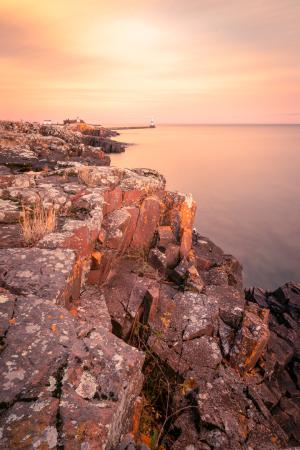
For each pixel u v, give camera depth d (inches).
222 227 1285.7
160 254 289.7
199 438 156.1
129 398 108.5
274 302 422.6
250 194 1856.5
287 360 287.3
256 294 446.3
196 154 3708.2
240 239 1148.5
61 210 244.8
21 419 81.7
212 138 7440.9
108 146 2751.0
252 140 7007.9
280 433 168.1
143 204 310.2
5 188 269.3
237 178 2320.4
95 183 307.9
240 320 237.8
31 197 251.0
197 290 266.8
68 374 97.3
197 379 189.5
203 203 1646.2
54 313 121.6
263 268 903.7
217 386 187.5
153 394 187.2
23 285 141.0
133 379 108.9
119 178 350.0
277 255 995.3
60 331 113.5
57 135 1074.7
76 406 88.4
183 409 172.9
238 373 213.3
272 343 298.0
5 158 462.3
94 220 234.2
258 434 164.4
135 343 215.8
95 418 86.0
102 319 187.0
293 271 882.8
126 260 286.0
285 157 3713.1
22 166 442.0
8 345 104.2
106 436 82.9
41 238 192.2
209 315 235.3
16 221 219.0
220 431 159.5
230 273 342.0
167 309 235.6
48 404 87.0
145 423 161.5
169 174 2308.1
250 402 183.3
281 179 2320.4
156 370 198.2
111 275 255.4
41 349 104.7
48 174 340.2
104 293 232.4
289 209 1537.9
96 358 106.9
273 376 264.5
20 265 155.2
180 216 344.8
